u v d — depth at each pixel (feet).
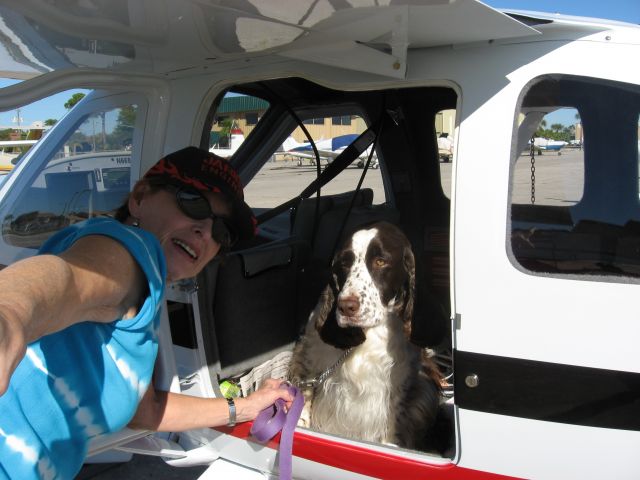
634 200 6.34
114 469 10.55
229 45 6.54
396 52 6.00
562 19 6.03
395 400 8.09
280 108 11.40
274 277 9.04
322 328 8.14
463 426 6.00
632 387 5.41
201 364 7.78
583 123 6.12
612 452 5.56
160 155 8.14
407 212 12.74
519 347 5.69
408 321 7.89
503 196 5.77
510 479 5.96
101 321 4.53
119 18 5.60
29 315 3.28
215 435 7.56
